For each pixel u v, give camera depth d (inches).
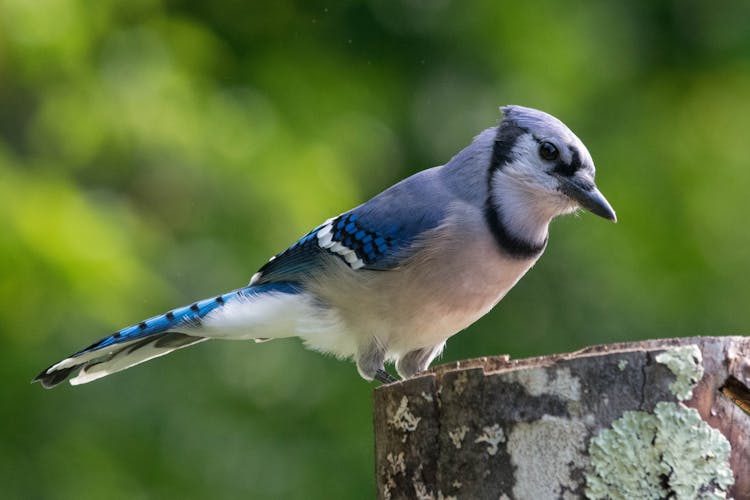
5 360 419.5
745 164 564.7
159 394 462.9
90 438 446.9
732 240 557.3
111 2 463.5
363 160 506.9
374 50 547.2
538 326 530.6
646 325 529.7
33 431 440.1
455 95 543.2
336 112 505.0
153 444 456.1
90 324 410.6
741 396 191.8
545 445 186.4
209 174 451.2
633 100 558.3
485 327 527.5
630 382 185.8
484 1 538.9
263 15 530.6
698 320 536.1
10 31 430.3
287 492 467.5
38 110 449.1
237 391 476.4
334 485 474.3
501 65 538.0
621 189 545.0
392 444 202.4
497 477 188.5
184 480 455.2
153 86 449.4
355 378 491.8
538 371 188.4
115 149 445.1
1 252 385.1
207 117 458.6
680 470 182.9
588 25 541.3
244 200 453.4
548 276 534.0
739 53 553.9
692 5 556.1
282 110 494.3
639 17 556.1
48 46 434.9
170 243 447.2
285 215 452.1
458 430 193.2
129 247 411.2
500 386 189.9
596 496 183.6
